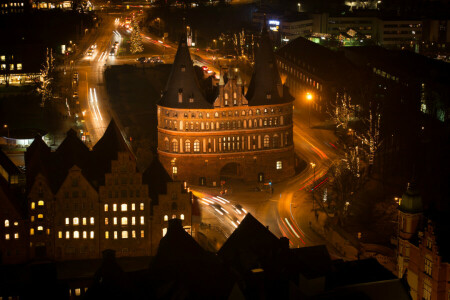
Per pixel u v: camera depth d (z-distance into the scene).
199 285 114.38
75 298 151.75
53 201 160.62
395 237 152.75
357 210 179.38
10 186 176.00
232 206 192.12
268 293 109.06
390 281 106.31
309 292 104.00
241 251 126.69
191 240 126.69
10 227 160.25
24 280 132.88
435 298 118.69
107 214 163.00
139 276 116.69
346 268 112.69
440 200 186.12
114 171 161.62
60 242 162.88
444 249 118.12
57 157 167.25
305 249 123.75
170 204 164.38
